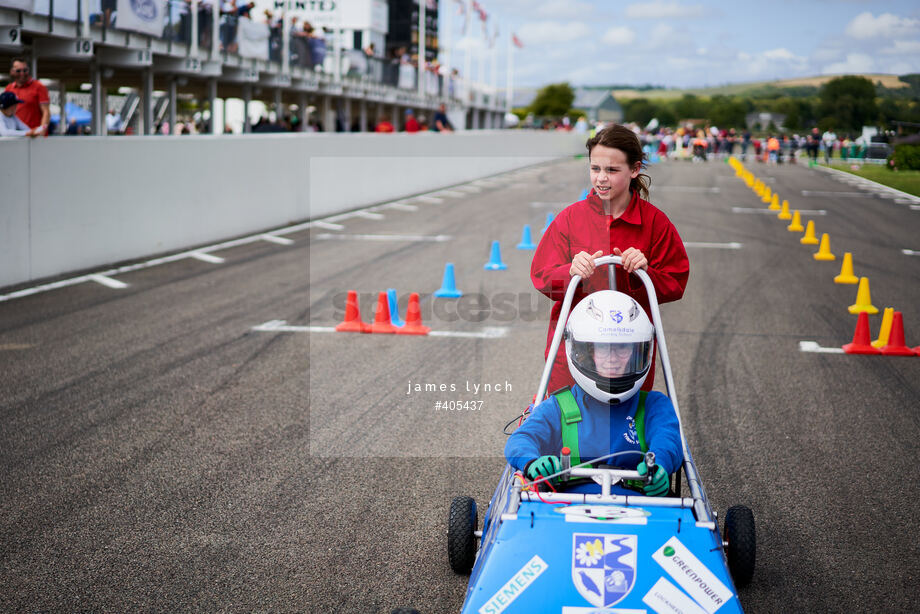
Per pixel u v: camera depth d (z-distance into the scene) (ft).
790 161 165.17
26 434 21.08
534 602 10.88
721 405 23.56
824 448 20.44
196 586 14.16
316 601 13.70
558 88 335.88
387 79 110.22
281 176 61.98
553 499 12.01
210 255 48.21
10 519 16.57
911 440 21.03
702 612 10.74
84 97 100.07
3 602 13.64
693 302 37.11
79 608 13.48
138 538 15.84
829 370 27.17
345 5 122.11
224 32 69.26
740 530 13.80
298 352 28.58
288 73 81.30
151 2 57.72
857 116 301.02
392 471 18.88
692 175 120.06
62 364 27.07
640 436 13.32
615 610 10.77
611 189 14.30
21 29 45.37
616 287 14.34
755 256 50.01
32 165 38.68
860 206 80.12
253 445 20.40
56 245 40.68
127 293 37.63
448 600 13.74
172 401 23.57
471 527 14.33
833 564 14.93
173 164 49.16
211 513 16.90
